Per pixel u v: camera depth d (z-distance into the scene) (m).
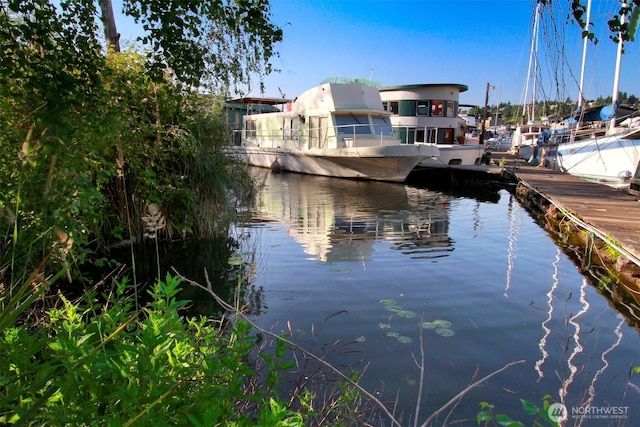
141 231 6.09
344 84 17.11
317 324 3.70
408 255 6.23
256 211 10.00
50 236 2.66
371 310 4.06
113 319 1.70
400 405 2.56
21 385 1.29
